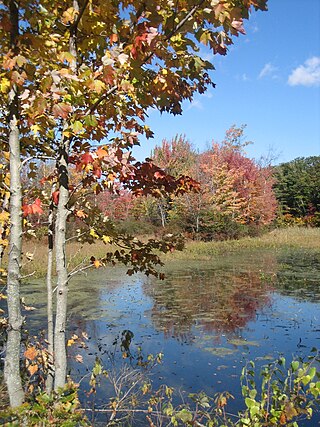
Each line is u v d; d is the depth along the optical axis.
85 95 2.62
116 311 9.12
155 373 5.35
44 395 2.06
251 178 34.75
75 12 2.50
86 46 2.72
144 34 2.05
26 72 2.19
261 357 6.06
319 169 49.16
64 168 2.67
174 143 31.64
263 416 2.47
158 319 8.40
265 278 13.88
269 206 36.56
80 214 2.99
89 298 10.72
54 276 13.16
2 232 3.09
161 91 2.55
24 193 3.14
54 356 2.59
